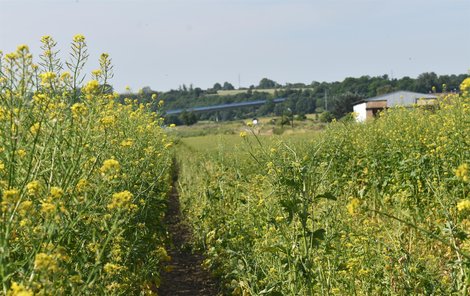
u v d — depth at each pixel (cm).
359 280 522
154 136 1066
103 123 502
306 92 10150
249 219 700
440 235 584
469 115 944
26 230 373
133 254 573
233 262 645
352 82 9344
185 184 1498
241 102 10381
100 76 553
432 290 452
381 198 859
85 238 423
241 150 1135
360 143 1138
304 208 458
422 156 859
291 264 473
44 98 468
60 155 441
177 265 878
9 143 423
